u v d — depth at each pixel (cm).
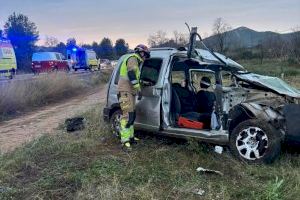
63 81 1959
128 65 729
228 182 555
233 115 654
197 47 769
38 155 702
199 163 633
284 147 656
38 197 516
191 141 685
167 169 603
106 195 504
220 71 735
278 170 583
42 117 1247
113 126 833
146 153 692
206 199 498
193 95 791
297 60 3059
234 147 639
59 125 1009
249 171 586
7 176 595
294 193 500
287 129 612
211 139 669
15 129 1047
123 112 746
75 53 3931
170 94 726
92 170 598
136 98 765
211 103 764
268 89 674
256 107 631
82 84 2330
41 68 3272
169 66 734
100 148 749
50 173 601
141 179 567
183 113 749
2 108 1301
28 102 1498
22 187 557
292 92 688
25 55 6172
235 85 707
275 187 501
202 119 712
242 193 512
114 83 841
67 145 747
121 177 568
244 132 633
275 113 630
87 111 1181
